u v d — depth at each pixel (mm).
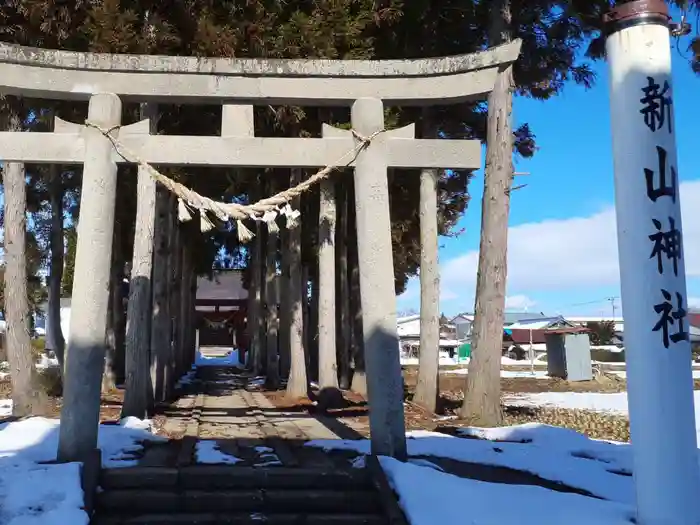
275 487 6301
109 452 7246
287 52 11195
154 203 11508
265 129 14055
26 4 10516
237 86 7262
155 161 7035
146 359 10836
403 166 7332
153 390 12539
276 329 18625
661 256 5254
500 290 11016
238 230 6883
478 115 15344
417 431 9625
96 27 10242
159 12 10922
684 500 5031
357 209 7293
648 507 5098
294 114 12062
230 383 20906
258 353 24047
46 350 24875
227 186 19344
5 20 11000
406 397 15625
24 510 5230
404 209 17375
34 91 7035
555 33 13680
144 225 11211
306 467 6625
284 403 13922
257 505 6012
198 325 42906
